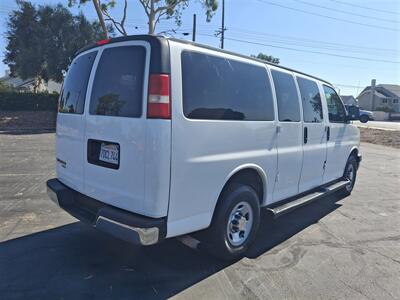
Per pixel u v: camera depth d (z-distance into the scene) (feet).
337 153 19.22
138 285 10.43
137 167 9.54
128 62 10.12
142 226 9.21
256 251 13.15
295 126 14.79
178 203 9.76
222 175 11.02
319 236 14.98
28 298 9.54
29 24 85.05
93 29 85.56
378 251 13.57
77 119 11.88
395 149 52.75
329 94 18.43
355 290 10.58
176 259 12.19
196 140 10.06
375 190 24.23
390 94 229.66
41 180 23.63
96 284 10.40
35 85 93.97
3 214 16.43
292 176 14.90
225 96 11.17
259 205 12.96
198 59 10.43
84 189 11.71
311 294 10.25
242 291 10.26
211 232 11.33
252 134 12.19
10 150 38.29
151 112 9.23
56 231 14.42
